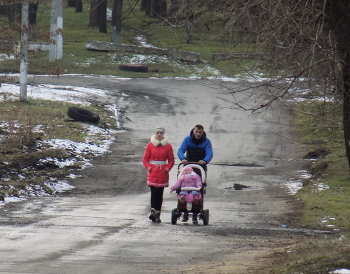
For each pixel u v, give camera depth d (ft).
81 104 406.62
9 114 339.77
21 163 228.02
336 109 105.50
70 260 87.15
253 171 249.96
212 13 100.58
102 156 274.16
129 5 120.47
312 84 96.37
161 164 137.69
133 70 577.02
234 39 100.99
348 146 105.40
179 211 135.64
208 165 262.67
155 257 91.20
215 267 81.97
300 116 367.86
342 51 91.66
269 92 96.12
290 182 225.35
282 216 154.92
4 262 84.33
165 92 468.75
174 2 108.78
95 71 571.28
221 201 184.03
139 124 365.61
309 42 91.76
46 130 313.94
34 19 587.27
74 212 151.53
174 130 349.61
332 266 69.00
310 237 116.57
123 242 105.91
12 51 291.17
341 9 86.48
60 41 612.70
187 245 103.86
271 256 91.56
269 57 96.99
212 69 575.38
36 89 448.65
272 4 90.63
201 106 416.67
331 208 163.53
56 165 237.25
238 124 364.38
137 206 167.73
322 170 243.81
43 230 118.42
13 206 159.53
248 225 137.69
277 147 306.96
